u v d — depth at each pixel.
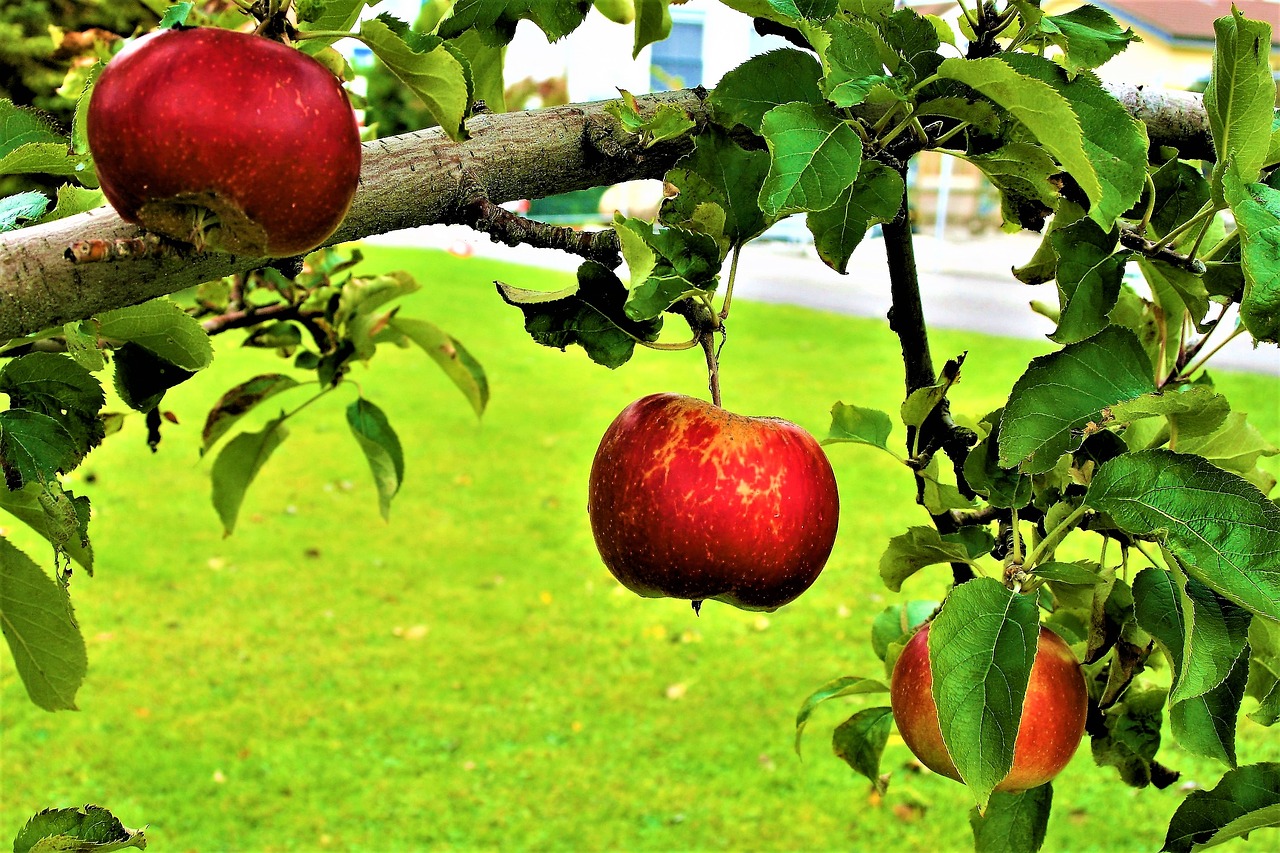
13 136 1.13
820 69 1.01
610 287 1.09
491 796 4.35
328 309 2.01
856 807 4.30
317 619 5.63
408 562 6.31
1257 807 1.09
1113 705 1.34
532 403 9.47
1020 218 1.21
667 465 1.10
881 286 15.62
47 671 1.22
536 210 18.31
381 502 2.03
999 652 0.99
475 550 6.50
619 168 1.08
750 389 9.45
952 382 1.20
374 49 0.85
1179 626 1.06
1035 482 1.24
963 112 0.98
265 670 5.16
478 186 1.00
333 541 6.56
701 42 13.47
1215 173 1.04
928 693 1.21
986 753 0.96
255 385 1.91
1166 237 1.11
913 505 7.12
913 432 1.30
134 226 0.85
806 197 0.89
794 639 5.54
